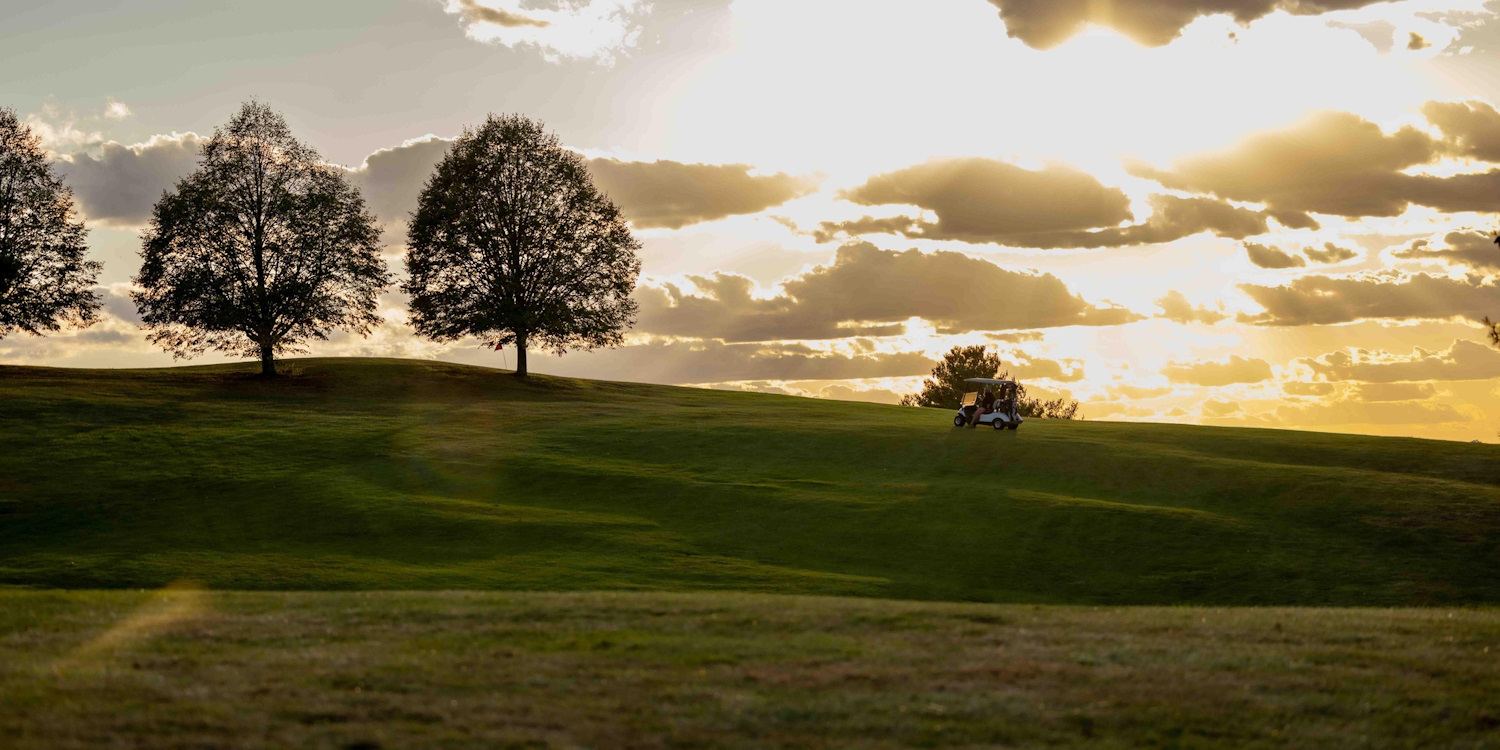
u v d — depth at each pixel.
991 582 31.77
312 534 36.03
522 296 79.31
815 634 15.38
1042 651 14.41
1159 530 36.97
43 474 44.16
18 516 37.97
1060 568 33.16
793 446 53.47
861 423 61.66
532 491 43.59
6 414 56.69
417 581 29.61
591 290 80.00
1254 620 17.70
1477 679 13.47
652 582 29.70
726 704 11.38
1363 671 13.66
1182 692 12.42
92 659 13.06
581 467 47.62
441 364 88.25
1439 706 12.17
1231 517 39.50
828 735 10.53
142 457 47.81
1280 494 42.56
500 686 11.97
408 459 48.88
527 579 29.83
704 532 37.25
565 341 80.94
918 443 53.97
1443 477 46.44
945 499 41.56
